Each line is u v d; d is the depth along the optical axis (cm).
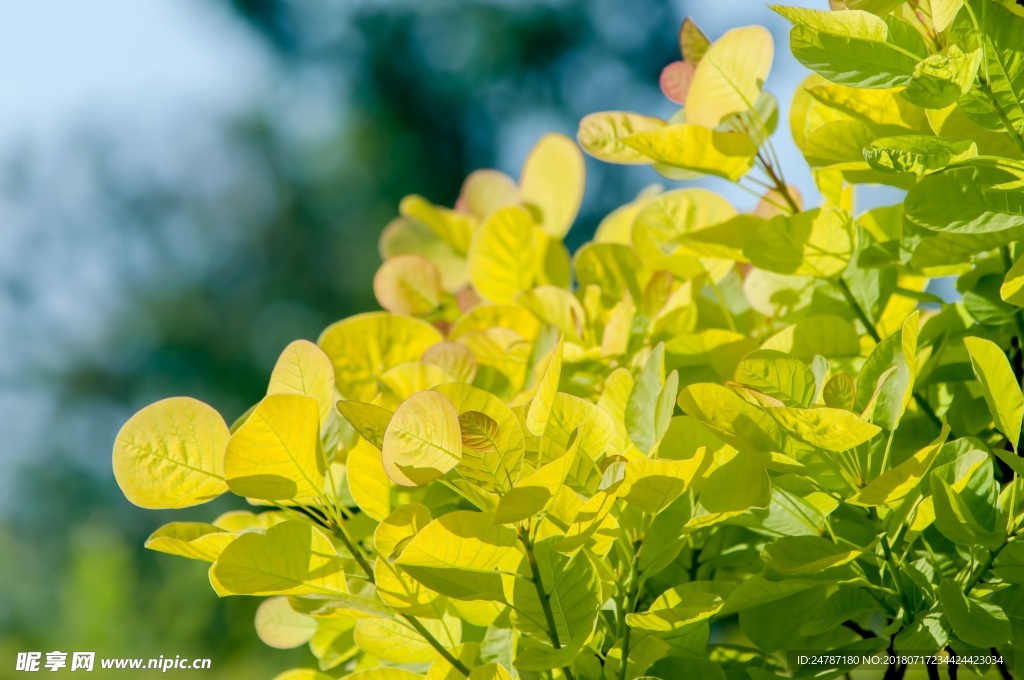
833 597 135
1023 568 129
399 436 127
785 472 131
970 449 132
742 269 147
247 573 130
